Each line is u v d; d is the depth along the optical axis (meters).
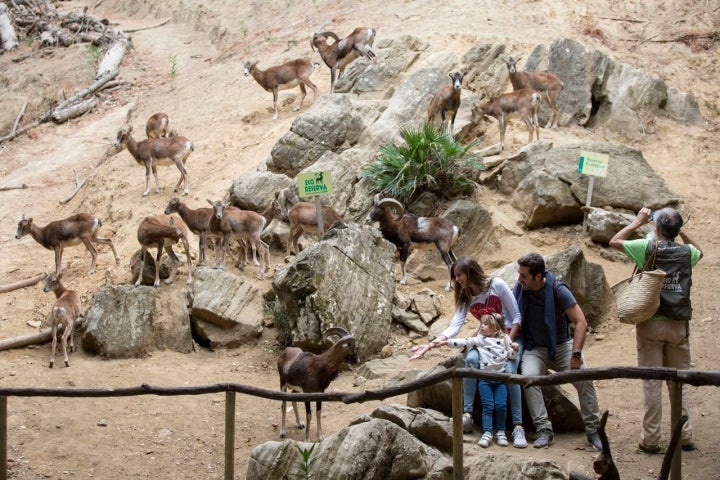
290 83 16.62
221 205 11.70
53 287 11.26
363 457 6.72
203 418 9.33
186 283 11.79
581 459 7.26
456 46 17.22
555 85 15.14
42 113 22.78
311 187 11.62
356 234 11.16
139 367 10.53
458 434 5.97
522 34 18.27
